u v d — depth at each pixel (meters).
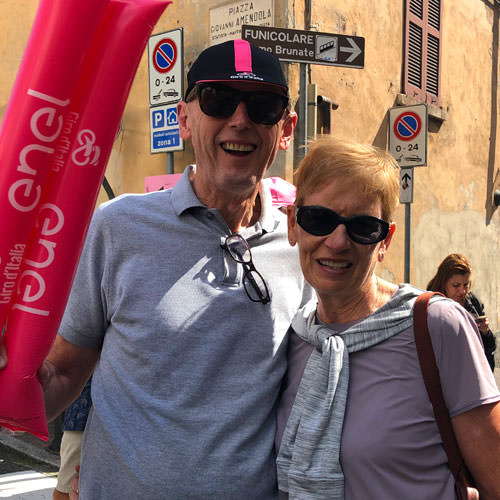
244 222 1.82
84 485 1.63
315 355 1.55
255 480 1.54
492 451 1.38
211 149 1.70
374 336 1.46
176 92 5.05
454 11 8.27
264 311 1.67
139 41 1.29
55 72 1.20
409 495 1.36
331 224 1.45
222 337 1.61
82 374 1.80
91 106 1.27
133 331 1.61
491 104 9.27
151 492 1.52
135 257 1.65
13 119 1.21
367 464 1.39
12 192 1.21
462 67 8.52
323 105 5.93
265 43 4.09
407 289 1.49
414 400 1.39
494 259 9.45
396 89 7.07
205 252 1.67
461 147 8.57
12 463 5.01
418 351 1.40
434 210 8.02
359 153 1.46
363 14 6.44
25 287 1.29
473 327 1.44
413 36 7.35
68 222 1.29
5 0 7.69
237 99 1.65
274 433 1.61
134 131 6.60
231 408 1.58
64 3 1.19
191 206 1.67
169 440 1.54
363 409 1.42
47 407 1.68
